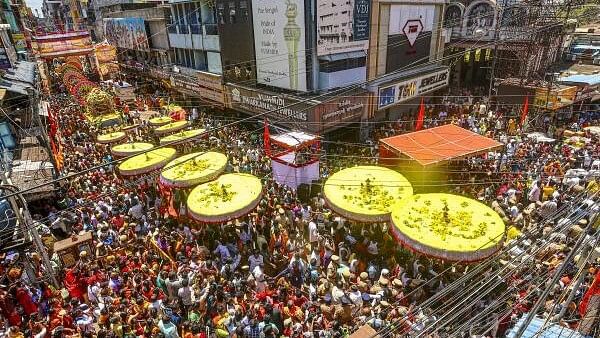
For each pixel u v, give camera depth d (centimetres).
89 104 3105
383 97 2655
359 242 1451
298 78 2467
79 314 1095
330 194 1530
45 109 2530
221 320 1059
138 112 3416
